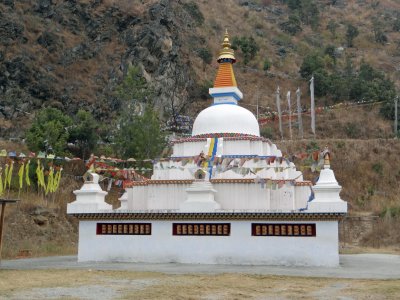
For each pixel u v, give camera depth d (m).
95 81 58.66
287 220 20.19
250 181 22.02
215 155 22.75
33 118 51.25
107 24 64.25
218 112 25.05
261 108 71.81
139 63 59.22
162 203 22.67
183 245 21.16
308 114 66.69
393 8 117.88
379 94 74.25
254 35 93.12
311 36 101.06
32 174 35.62
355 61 91.44
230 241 20.69
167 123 58.72
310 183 23.34
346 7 117.69
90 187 22.89
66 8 63.91
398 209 44.94
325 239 19.83
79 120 48.41
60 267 19.36
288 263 20.00
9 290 13.70
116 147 42.06
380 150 59.72
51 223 34.06
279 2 114.75
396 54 96.94
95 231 22.28
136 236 21.75
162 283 14.83
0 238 19.03
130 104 46.66
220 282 15.08
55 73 57.34
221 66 26.81
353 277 16.42
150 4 66.38
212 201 21.09
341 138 67.19
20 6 60.62
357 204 53.09
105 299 12.31
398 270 19.17
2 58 54.16
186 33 76.62
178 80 63.53
